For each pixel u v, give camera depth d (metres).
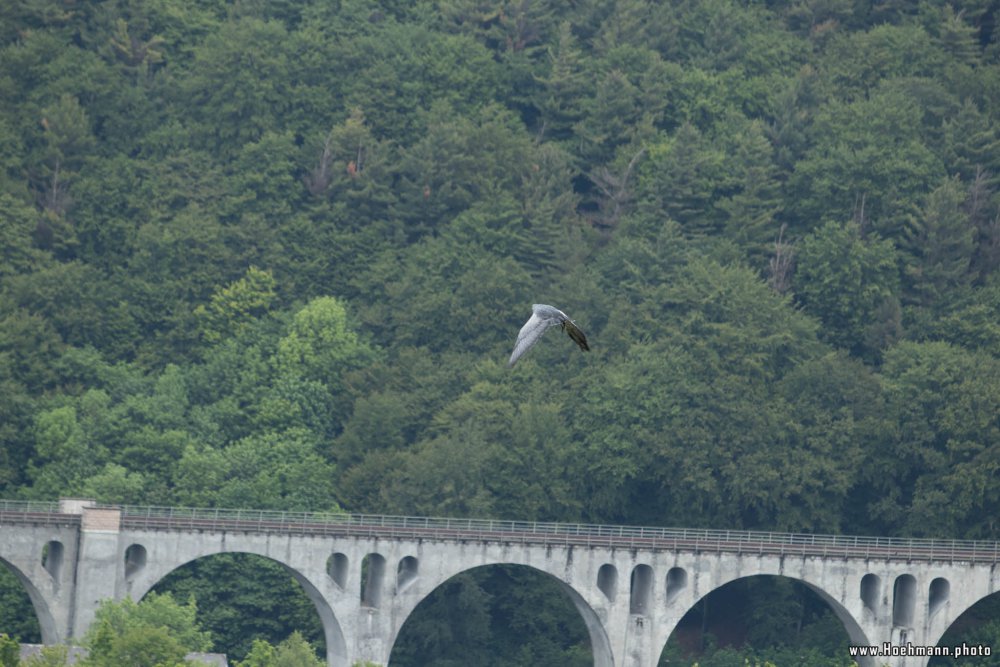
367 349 181.00
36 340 173.75
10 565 126.38
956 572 144.38
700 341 171.12
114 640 112.19
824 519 163.88
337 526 134.50
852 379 169.75
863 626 143.00
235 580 153.88
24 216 182.75
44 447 162.62
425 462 159.75
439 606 160.62
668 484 163.50
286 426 170.88
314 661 128.75
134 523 129.12
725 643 165.25
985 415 162.88
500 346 179.38
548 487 162.00
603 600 139.12
